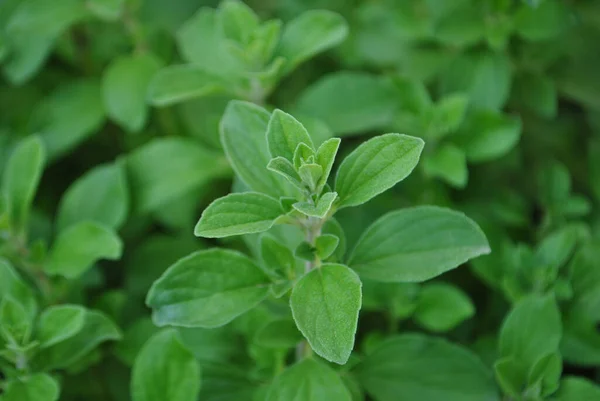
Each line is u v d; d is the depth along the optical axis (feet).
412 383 0.97
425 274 0.90
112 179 1.09
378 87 1.13
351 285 0.87
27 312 0.97
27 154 1.04
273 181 0.91
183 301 0.91
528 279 1.05
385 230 0.91
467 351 0.97
